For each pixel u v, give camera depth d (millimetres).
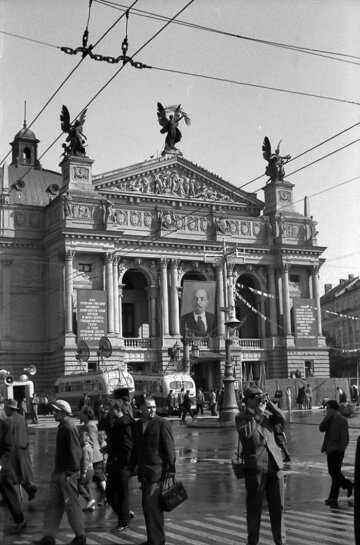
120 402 20156
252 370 99875
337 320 157250
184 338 80938
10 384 69312
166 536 15484
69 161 90062
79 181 90125
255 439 13617
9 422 17531
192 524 16859
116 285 90125
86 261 88688
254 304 104062
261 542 14789
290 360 97625
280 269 101062
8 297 90312
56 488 15133
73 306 86750
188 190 99125
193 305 88938
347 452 34281
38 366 90000
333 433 19922
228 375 55812
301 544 14570
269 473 13625
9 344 89062
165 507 14203
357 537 8055
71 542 15102
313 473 26203
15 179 103000
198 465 29906
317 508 18984
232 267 96875
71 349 84750
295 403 80375
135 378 76688
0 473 17266
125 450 16641
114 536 15820
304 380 81312
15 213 92688
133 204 95188
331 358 153125
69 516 14992
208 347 94438
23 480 17609
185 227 96875
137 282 102312
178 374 74312
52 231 89875
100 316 85438
